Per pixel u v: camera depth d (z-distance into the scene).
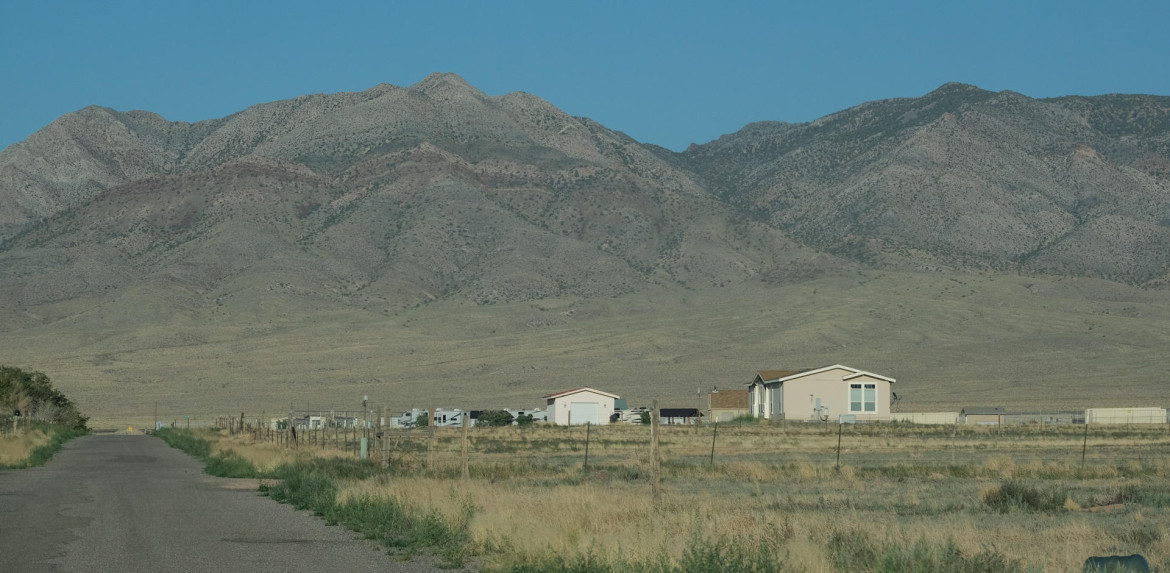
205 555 18.59
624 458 52.44
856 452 55.62
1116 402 128.38
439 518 20.92
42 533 21.75
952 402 133.25
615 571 15.27
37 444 62.00
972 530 21.00
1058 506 27.08
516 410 137.88
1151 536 20.30
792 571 15.17
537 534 18.05
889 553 15.84
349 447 60.88
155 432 109.06
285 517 25.00
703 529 19.38
